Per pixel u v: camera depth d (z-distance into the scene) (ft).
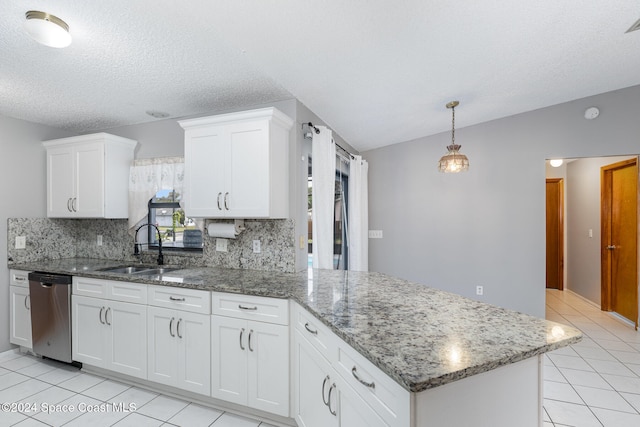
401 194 13.75
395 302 5.22
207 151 7.75
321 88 7.72
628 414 6.48
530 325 4.06
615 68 8.98
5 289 9.39
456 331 3.83
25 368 8.61
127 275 7.82
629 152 10.90
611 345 10.02
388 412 3.09
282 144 7.86
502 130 12.21
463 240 12.79
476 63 7.30
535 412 3.50
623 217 12.75
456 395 2.98
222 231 8.21
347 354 3.92
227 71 6.78
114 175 9.59
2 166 9.39
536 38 6.59
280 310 5.97
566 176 17.48
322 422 4.69
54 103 8.50
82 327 8.10
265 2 4.65
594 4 5.70
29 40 5.57
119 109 8.94
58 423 6.25
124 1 4.56
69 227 11.00
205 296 6.64
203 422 6.32
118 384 7.75
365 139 12.66
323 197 8.72
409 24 5.45
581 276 15.93
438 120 11.38
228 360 6.43
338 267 11.80
